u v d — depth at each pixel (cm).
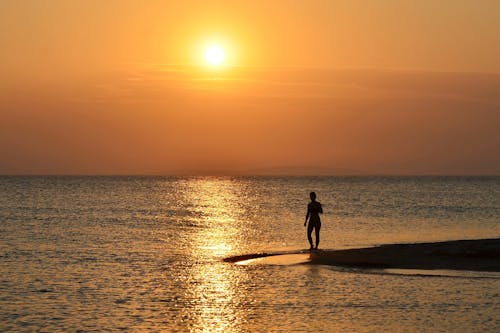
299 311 2858
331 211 9944
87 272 3925
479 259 4203
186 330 2562
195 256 4669
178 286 3444
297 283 3494
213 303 3028
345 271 3856
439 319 2697
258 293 3244
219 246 5344
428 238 5934
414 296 3138
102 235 6238
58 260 4456
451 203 12612
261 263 4231
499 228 7025
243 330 2558
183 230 6850
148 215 9319
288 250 4969
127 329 2578
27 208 10781
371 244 5409
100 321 2702
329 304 2984
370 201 13538
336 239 5853
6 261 4400
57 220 8200
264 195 17812
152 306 2970
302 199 15100
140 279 3669
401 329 2550
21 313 2839
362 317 2739
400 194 17812
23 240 5753
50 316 2784
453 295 3161
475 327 2570
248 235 6303
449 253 4381
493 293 3203
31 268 4088
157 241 5728
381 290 3288
